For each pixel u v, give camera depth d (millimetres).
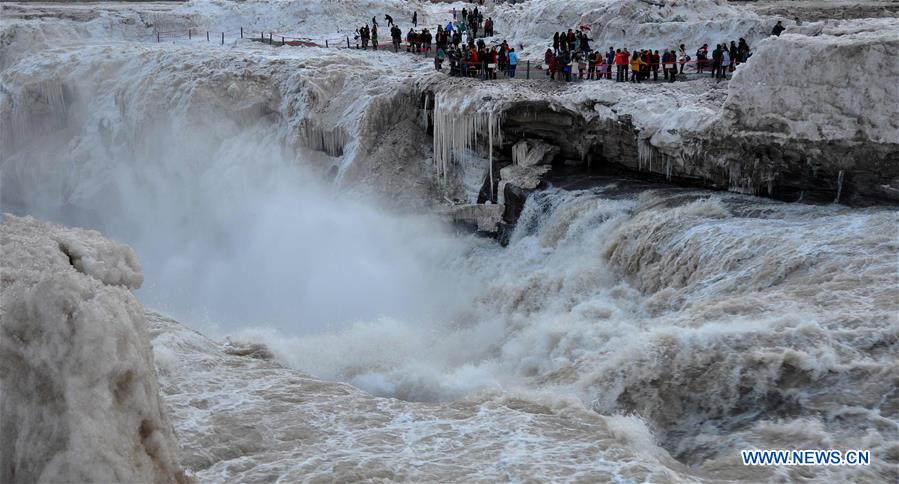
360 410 10734
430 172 26609
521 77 27016
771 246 15422
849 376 10664
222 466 9102
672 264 17219
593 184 22688
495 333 18688
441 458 9266
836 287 13094
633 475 8742
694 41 28906
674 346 11992
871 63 17016
